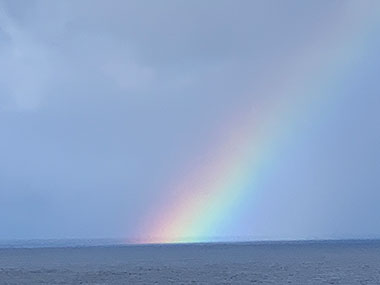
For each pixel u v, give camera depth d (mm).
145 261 104125
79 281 63094
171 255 131125
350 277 64250
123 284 59500
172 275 69750
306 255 120125
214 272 73812
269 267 82250
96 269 82000
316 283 58312
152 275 70062
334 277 64438
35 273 75000
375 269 75938
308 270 75375
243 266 85312
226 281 61500
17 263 100688
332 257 109750
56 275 71438
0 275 72000
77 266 89938
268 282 59969
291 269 77562
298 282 59500
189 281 61906
